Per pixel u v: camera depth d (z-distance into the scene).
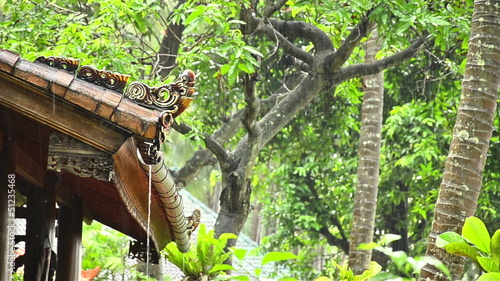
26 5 14.08
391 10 13.63
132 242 10.43
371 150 17.33
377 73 16.16
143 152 5.18
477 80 9.75
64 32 13.60
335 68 15.99
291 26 16.42
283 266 28.09
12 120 5.69
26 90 5.16
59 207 9.34
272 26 15.41
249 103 15.02
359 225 17.09
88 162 5.20
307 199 26.66
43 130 5.59
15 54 5.18
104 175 5.19
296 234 27.97
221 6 14.20
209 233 11.00
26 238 7.83
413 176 23.98
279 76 21.36
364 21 15.00
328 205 26.77
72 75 5.21
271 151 24.94
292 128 23.50
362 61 20.33
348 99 21.70
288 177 26.28
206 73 19.95
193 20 13.11
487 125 9.70
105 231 16.05
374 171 17.33
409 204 26.19
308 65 16.41
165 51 18.39
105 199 8.62
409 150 23.84
